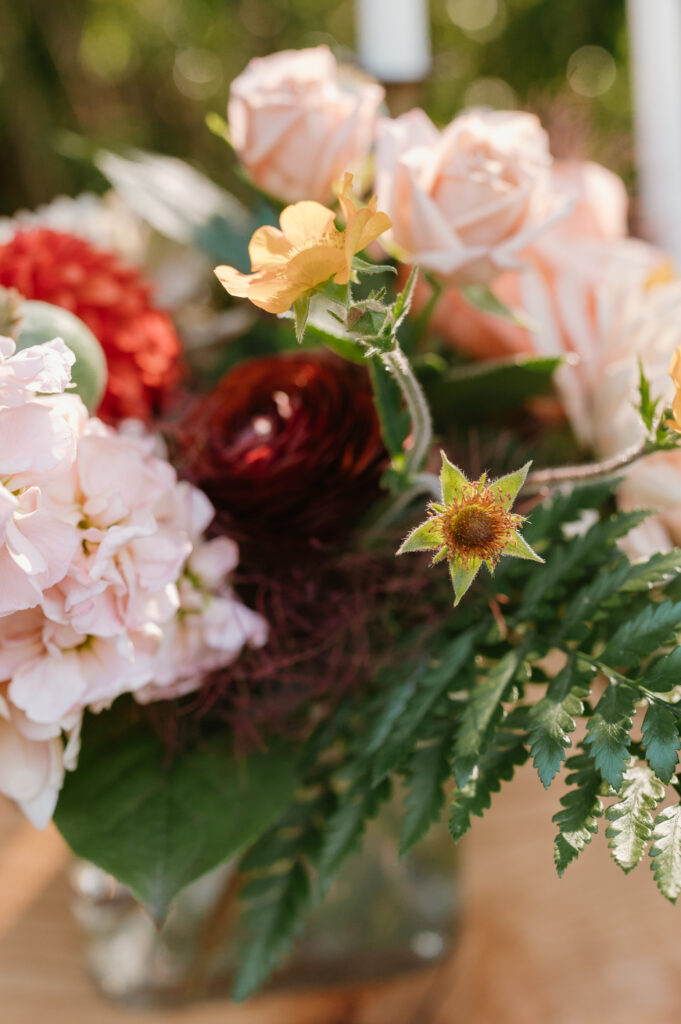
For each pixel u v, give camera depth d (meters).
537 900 0.54
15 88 0.99
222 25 1.05
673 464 0.43
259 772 0.43
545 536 0.42
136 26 1.08
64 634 0.40
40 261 0.45
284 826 0.44
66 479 0.39
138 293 0.47
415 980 0.52
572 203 0.44
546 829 0.57
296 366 0.43
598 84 0.84
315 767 0.45
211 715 0.44
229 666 0.43
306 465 0.42
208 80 1.05
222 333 0.51
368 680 0.44
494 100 0.65
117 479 0.40
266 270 0.36
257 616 0.42
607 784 0.37
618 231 0.49
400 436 0.41
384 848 0.51
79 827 0.42
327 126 0.45
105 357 0.45
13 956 0.52
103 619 0.39
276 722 0.44
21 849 0.56
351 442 0.42
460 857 0.53
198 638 0.42
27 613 0.40
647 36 0.55
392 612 0.44
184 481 0.43
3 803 0.55
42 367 0.38
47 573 0.38
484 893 0.55
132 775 0.43
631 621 0.39
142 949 0.51
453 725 0.41
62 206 0.54
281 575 0.43
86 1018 0.51
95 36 1.06
